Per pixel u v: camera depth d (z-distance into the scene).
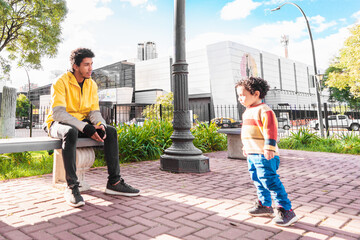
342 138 8.88
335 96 33.69
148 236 1.79
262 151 1.98
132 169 4.75
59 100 2.58
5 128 7.57
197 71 49.78
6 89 7.67
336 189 3.21
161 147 6.55
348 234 1.83
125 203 2.56
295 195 2.92
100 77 61.94
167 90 54.84
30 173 4.14
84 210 2.33
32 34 14.86
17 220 2.08
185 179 3.83
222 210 2.36
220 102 44.00
